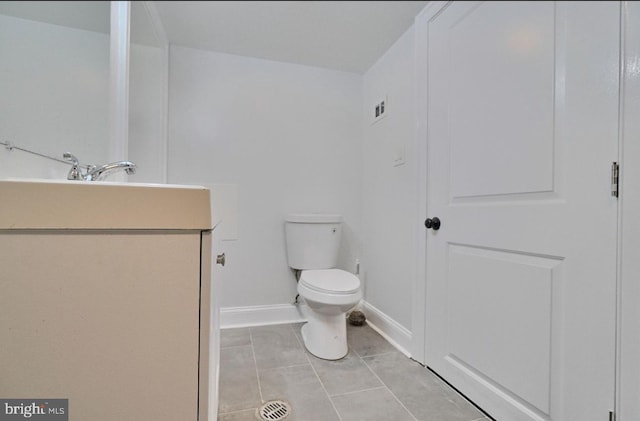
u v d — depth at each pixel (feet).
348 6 5.21
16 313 1.75
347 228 7.57
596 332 2.78
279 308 7.00
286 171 7.12
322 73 7.41
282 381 4.59
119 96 4.53
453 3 4.63
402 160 5.87
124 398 1.90
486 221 3.98
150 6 5.07
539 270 3.30
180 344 1.97
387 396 4.25
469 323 4.22
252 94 6.91
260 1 5.08
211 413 2.49
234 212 6.76
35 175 3.09
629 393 2.54
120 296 1.87
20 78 2.90
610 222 2.70
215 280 2.86
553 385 3.14
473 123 4.23
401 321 5.84
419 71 5.31
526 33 3.52
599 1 2.84
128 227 1.86
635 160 2.54
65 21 3.59
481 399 3.97
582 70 2.97
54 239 1.78
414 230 5.38
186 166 6.44
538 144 3.36
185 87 6.46
